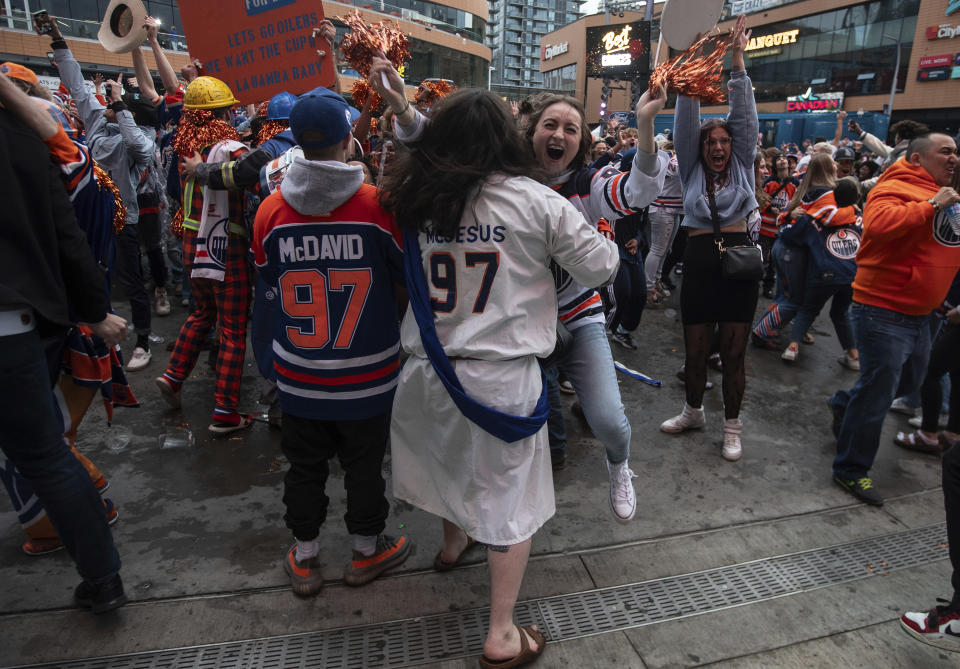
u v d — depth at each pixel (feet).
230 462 9.83
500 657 5.97
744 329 10.40
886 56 103.96
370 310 6.18
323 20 9.97
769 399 13.46
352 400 6.32
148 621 6.60
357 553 7.27
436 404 5.72
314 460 6.71
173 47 79.56
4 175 5.21
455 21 120.57
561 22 568.82
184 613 6.73
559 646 6.53
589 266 5.58
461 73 123.34
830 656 6.57
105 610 6.55
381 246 6.04
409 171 5.57
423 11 113.09
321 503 6.86
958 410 11.10
